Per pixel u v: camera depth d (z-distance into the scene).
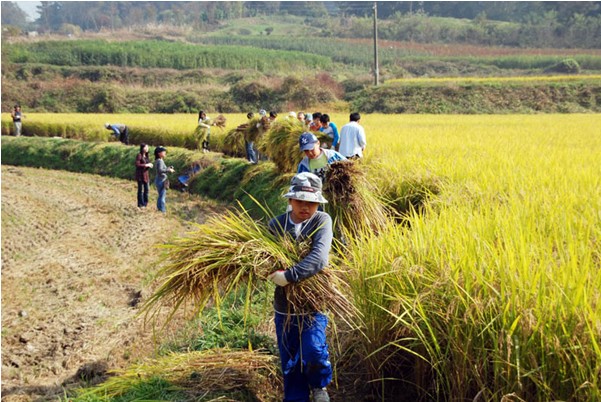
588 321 3.63
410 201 9.05
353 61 97.81
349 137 9.91
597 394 3.45
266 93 64.75
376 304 4.54
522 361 3.79
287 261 4.36
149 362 5.48
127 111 63.59
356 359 5.32
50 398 5.83
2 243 12.17
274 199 12.87
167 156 20.95
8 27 90.62
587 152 14.05
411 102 58.78
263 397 4.96
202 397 4.71
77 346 7.05
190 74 75.12
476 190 8.33
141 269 10.19
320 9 186.50
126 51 80.50
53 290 9.20
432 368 4.35
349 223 6.97
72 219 14.88
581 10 132.12
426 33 124.94
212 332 6.18
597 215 6.39
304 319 4.45
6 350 7.02
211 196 17.41
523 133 22.34
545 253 4.63
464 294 4.19
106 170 23.61
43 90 66.06
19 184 20.84
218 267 4.47
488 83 61.22
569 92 58.84
